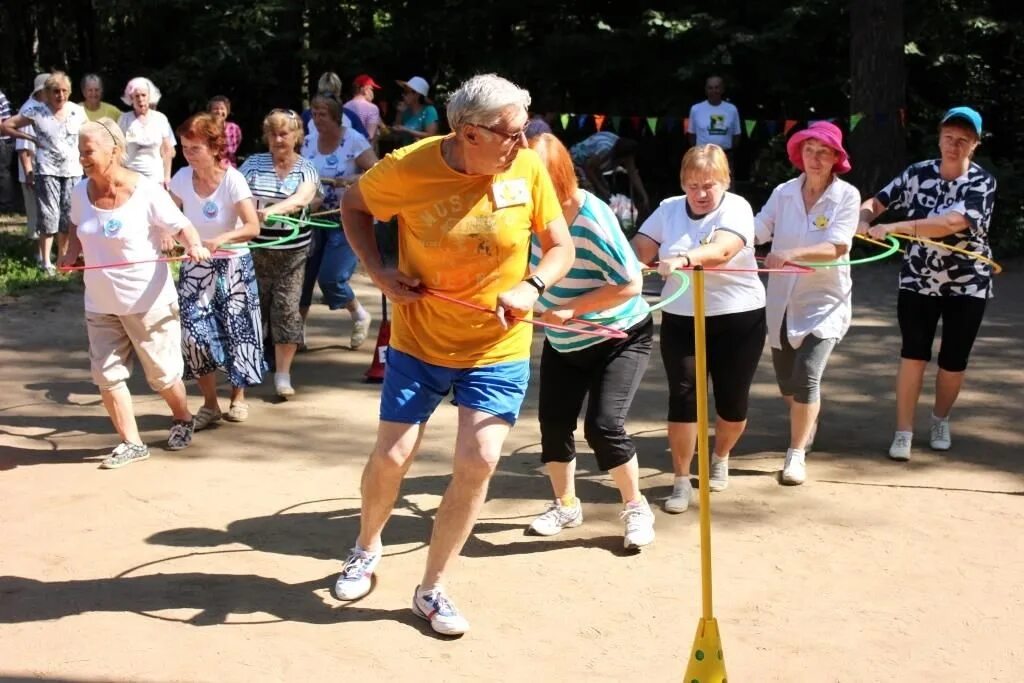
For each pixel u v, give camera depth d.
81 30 20.44
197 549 4.87
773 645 4.07
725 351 5.29
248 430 6.63
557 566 4.75
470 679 3.82
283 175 6.98
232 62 18.36
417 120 13.65
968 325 6.07
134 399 7.26
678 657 3.98
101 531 5.05
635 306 4.73
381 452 4.11
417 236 3.84
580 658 3.97
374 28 19.41
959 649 4.05
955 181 5.95
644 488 5.73
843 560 4.82
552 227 3.94
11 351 8.58
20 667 3.84
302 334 7.33
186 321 6.39
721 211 5.07
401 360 4.07
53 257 12.45
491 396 4.01
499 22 18.94
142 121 10.94
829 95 17.41
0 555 4.76
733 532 5.13
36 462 6.00
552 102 18.61
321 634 4.12
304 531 5.09
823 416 7.01
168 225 5.71
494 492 5.66
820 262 5.54
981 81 17.16
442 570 4.16
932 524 5.21
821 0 16.23
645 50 17.53
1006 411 7.06
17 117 11.07
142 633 4.09
